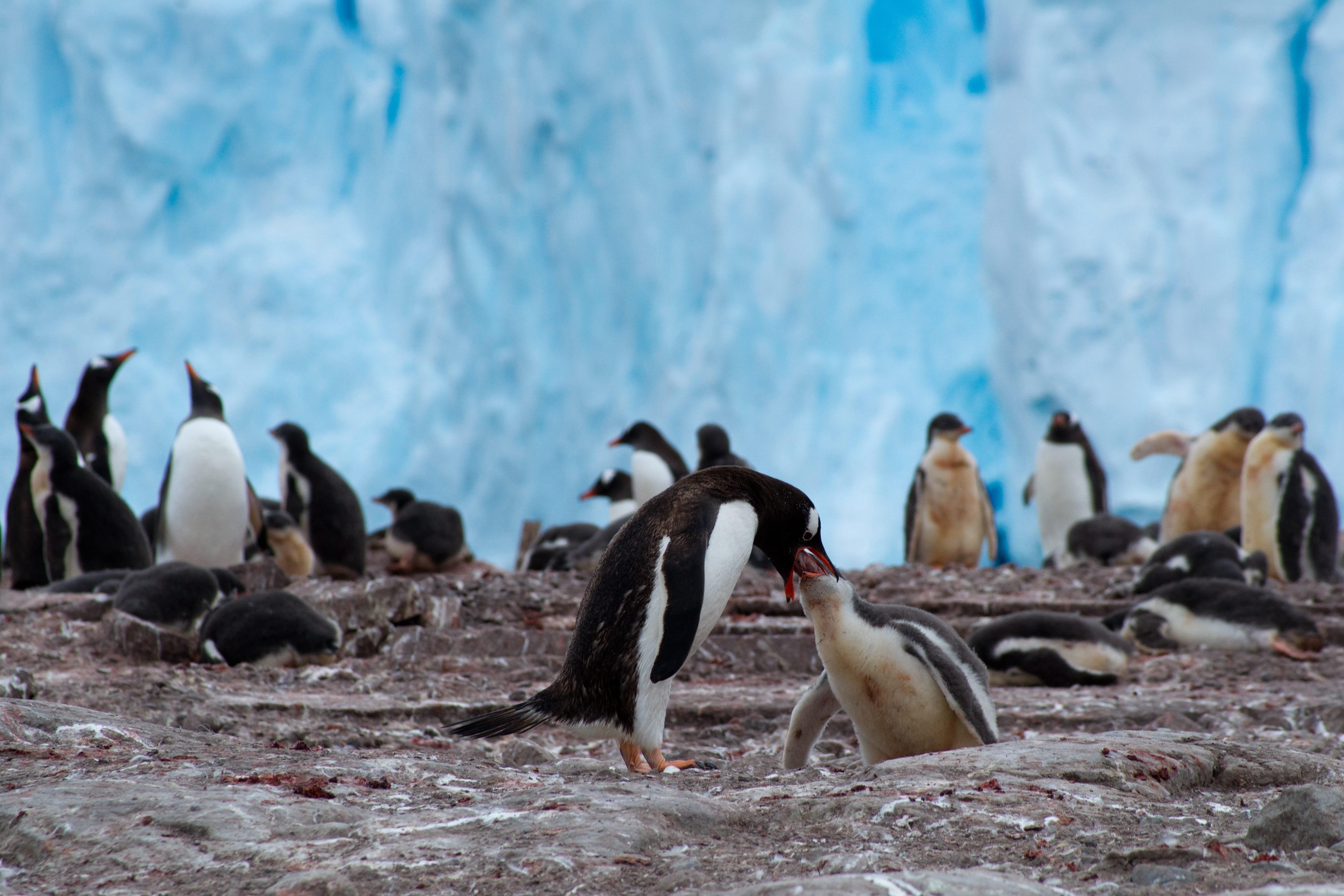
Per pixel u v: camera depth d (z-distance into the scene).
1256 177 35.75
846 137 38.66
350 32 40.62
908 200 39.19
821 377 38.03
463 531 14.79
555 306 40.16
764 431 37.72
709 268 38.66
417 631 8.12
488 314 39.38
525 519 39.72
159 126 37.66
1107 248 35.38
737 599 9.43
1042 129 36.84
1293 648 7.94
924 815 3.04
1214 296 35.09
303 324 38.25
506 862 2.65
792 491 4.53
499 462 39.31
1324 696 6.48
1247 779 3.90
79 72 37.47
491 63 38.88
